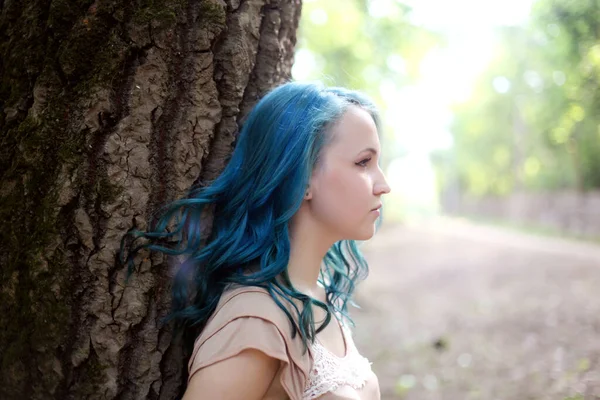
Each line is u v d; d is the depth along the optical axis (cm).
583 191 2081
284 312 137
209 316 149
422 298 939
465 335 630
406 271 1333
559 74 1969
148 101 147
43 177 143
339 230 150
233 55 160
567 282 904
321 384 140
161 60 149
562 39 1662
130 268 145
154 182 149
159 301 151
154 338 149
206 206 157
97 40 145
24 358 142
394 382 498
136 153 146
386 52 1424
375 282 1146
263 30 174
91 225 143
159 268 150
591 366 444
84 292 143
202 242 156
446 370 510
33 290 141
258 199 148
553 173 2370
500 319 688
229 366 127
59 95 145
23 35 151
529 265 1174
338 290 190
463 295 930
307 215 153
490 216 3534
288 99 150
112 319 144
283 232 149
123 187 144
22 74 149
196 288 154
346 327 173
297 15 191
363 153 148
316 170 148
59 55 146
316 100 149
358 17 1216
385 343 640
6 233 146
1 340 145
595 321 603
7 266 145
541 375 446
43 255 140
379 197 152
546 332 591
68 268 142
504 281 1012
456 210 4231
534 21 1748
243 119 168
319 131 147
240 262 148
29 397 142
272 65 175
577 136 2009
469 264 1334
